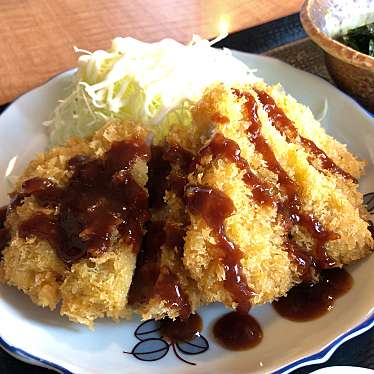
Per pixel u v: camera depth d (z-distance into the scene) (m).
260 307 0.21
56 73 0.34
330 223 0.22
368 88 0.30
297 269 0.21
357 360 0.19
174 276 0.21
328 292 0.21
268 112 0.24
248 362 0.19
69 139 0.26
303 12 0.31
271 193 0.22
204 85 0.28
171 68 0.29
